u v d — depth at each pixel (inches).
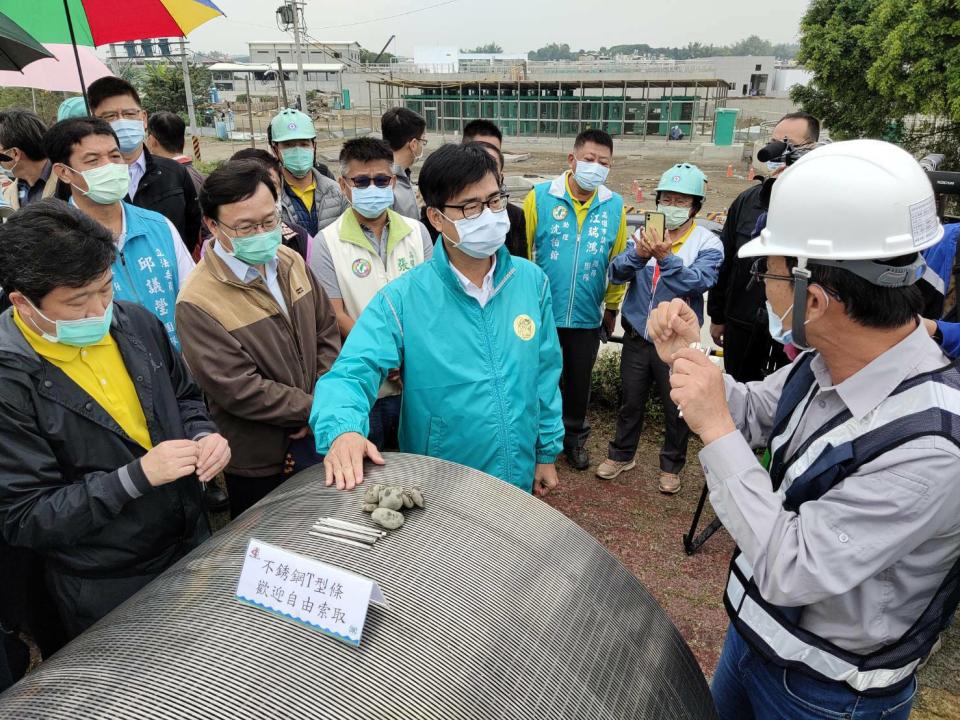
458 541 49.7
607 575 54.2
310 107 1581.0
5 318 64.4
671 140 1262.3
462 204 69.8
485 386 75.7
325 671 38.0
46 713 36.6
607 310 152.3
